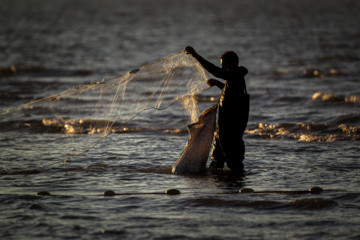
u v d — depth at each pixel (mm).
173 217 18453
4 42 131000
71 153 30406
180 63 27797
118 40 138500
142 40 138000
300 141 34375
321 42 127188
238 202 20156
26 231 16984
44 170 26344
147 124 40938
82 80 73500
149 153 30703
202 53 109000
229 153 25672
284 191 21969
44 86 66375
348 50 110750
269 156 29734
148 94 29000
